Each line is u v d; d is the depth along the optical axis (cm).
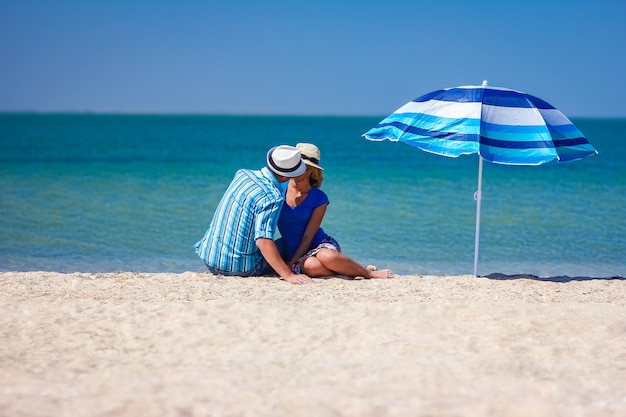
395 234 1112
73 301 567
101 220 1213
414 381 398
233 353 448
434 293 618
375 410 356
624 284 694
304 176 679
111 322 505
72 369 414
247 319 515
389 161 2634
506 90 691
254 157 2908
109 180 1872
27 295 589
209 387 385
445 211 1361
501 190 1717
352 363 429
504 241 1067
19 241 1018
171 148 3547
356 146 3947
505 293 627
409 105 705
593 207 1431
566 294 636
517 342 476
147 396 368
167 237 1066
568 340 482
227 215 679
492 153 634
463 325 507
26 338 471
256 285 639
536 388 390
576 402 372
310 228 689
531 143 645
